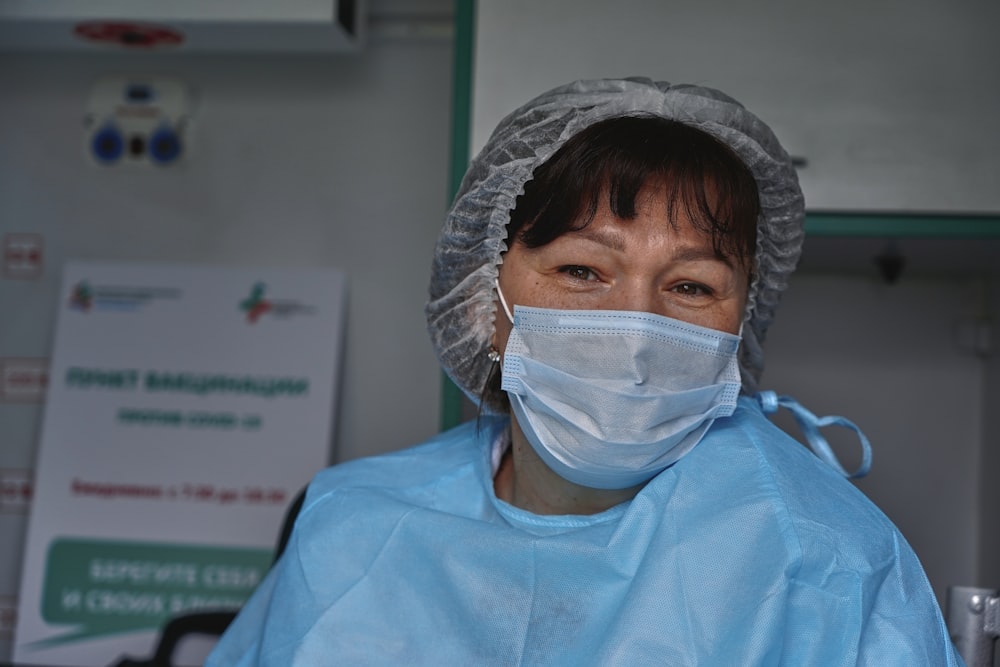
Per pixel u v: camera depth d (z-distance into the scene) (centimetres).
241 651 107
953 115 168
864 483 223
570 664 84
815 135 170
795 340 225
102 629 238
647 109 93
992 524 211
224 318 246
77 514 242
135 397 245
